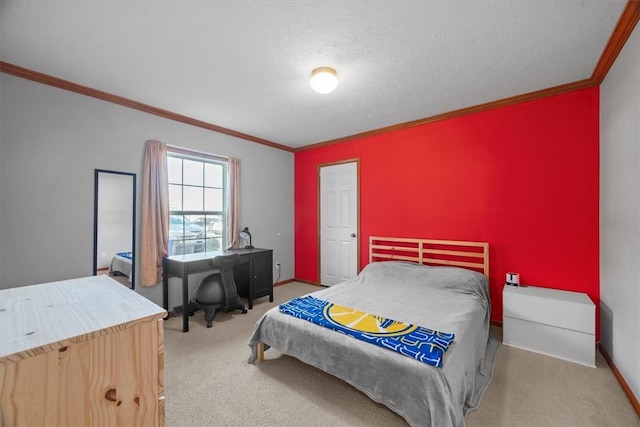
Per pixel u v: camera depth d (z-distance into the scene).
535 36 1.88
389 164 3.82
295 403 1.80
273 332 2.18
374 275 3.29
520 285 2.82
